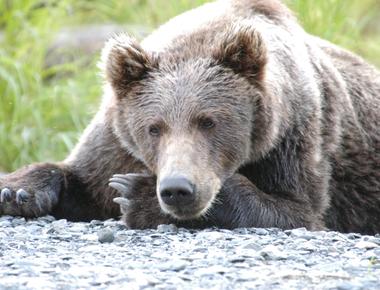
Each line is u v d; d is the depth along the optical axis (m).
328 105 12.86
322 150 12.60
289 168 11.98
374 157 13.76
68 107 20.28
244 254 9.41
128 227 11.52
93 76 20.69
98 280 8.35
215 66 11.45
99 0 24.42
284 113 11.72
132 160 12.27
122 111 11.70
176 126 11.10
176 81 11.32
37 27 21.34
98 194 12.73
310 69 12.62
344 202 13.41
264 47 11.34
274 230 11.21
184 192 10.34
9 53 21.03
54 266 8.97
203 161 10.89
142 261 9.21
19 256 9.52
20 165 19.55
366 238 10.60
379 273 8.76
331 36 19.08
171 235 10.75
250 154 11.61
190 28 12.02
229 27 11.59
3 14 21.64
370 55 21.47
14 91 19.48
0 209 12.38
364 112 14.01
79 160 12.74
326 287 8.18
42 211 12.41
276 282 8.35
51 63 22.84
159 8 21.73
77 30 24.20
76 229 11.23
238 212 11.42
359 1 24.48
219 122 11.21
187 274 8.63
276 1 13.04
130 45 11.59
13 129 19.72
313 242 10.19
